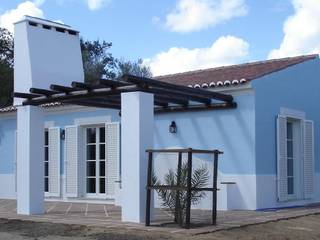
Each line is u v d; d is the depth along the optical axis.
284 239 9.19
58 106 16.88
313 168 15.19
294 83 14.71
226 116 13.53
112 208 14.15
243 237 9.15
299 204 14.54
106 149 15.97
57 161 17.08
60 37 17.33
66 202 16.45
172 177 10.50
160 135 14.70
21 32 16.80
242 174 13.19
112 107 14.09
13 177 18.48
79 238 9.19
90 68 39.66
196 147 14.01
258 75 13.31
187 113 14.23
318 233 9.93
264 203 13.20
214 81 13.89
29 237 9.52
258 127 13.16
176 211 10.13
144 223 10.50
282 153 13.82
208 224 10.21
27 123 13.09
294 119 14.73
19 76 16.77
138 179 10.71
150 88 11.15
